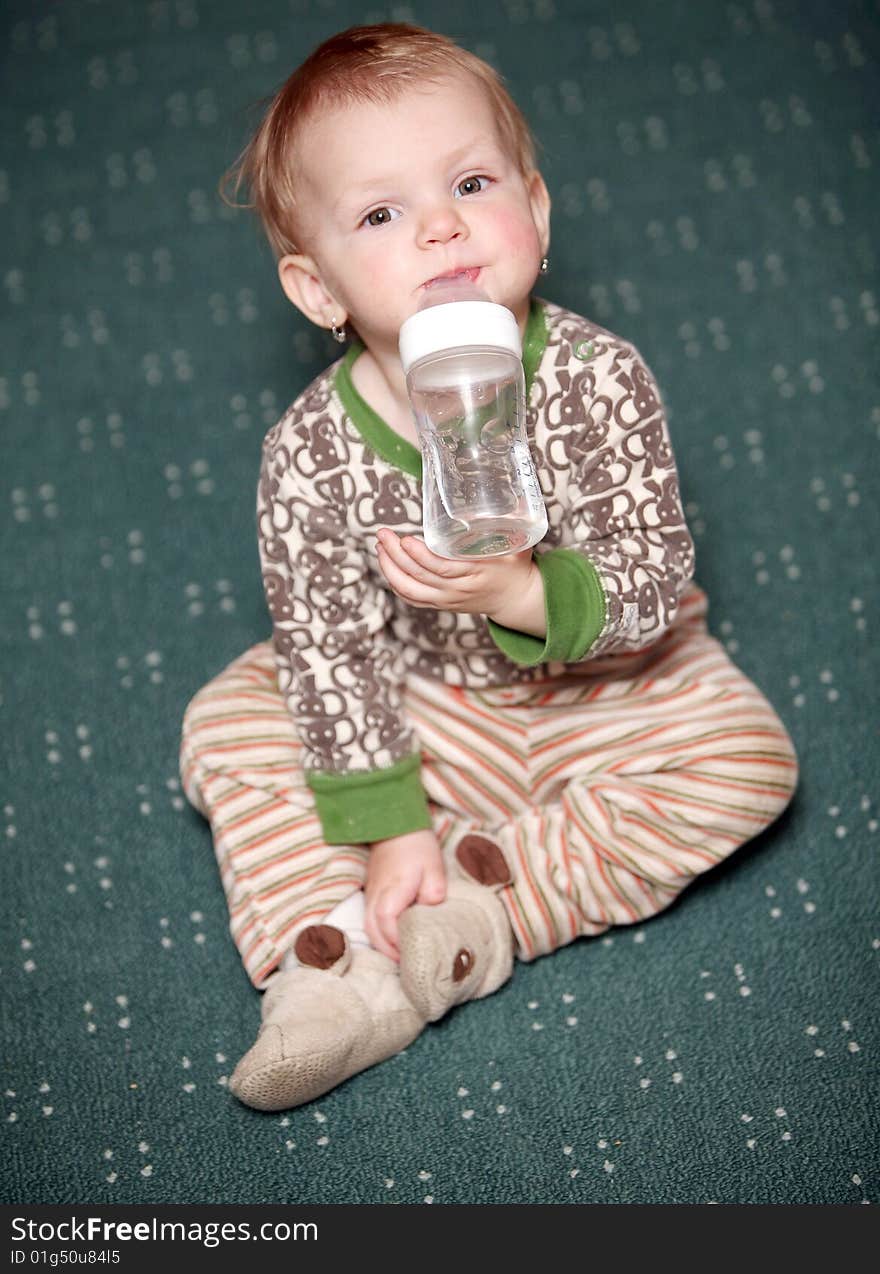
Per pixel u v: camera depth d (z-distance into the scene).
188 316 1.76
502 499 0.92
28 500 1.58
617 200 1.83
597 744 1.15
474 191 1.00
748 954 1.12
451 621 1.13
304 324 1.74
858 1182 0.95
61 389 1.69
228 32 2.12
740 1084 1.03
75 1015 1.12
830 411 1.57
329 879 1.11
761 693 1.21
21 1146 1.03
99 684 1.40
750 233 1.77
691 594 1.24
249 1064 0.98
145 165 1.95
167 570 1.50
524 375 1.01
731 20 2.04
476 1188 0.98
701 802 1.10
